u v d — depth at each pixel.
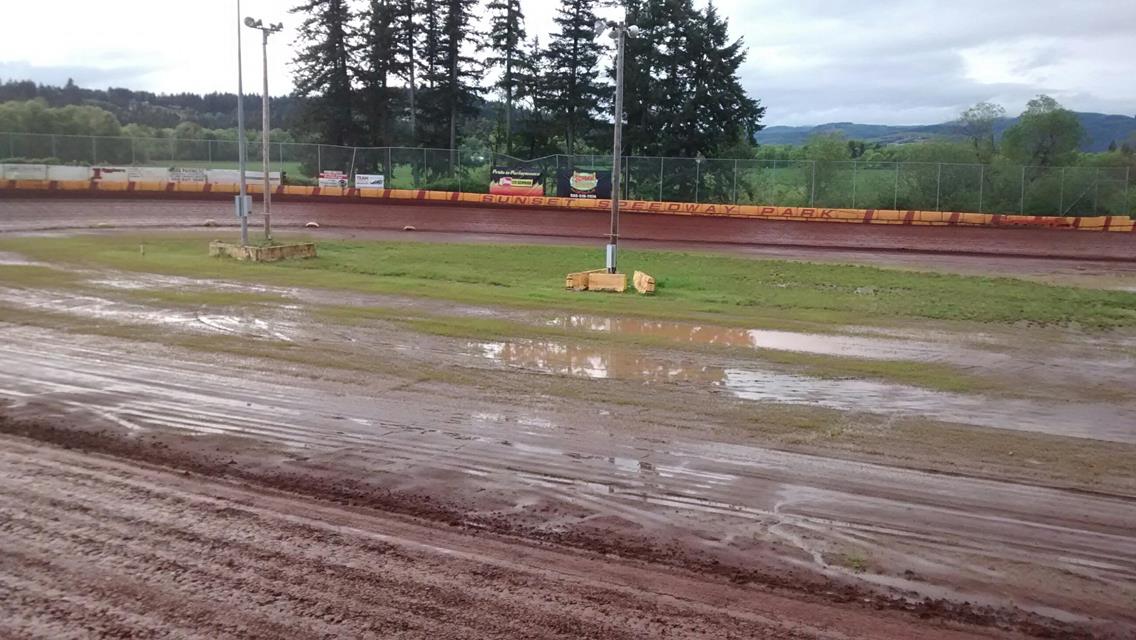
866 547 6.48
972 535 6.80
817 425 9.93
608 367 12.88
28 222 38.19
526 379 11.90
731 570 5.98
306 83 63.88
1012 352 15.48
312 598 5.26
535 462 8.25
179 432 8.87
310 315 16.75
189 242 32.66
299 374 11.73
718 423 9.90
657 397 11.07
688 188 49.16
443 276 24.48
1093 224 44.03
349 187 50.31
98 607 5.07
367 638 4.79
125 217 41.41
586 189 49.00
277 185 49.12
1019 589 5.89
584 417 9.99
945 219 44.72
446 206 48.62
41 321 15.31
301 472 7.73
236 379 11.34
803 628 5.18
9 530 6.16
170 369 11.81
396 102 65.50
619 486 7.66
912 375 13.03
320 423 9.38
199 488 7.22
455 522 6.67
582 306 19.27
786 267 30.91
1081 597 5.80
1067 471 8.51
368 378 11.65
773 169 48.97
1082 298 24.44
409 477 7.69
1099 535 6.89
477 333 15.38
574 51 62.97
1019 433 9.93
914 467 8.50
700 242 40.78
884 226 44.69
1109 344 16.88
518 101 65.94
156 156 50.44
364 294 20.03
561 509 7.04
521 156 65.25
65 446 8.32
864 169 48.53
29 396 10.17
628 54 60.47
